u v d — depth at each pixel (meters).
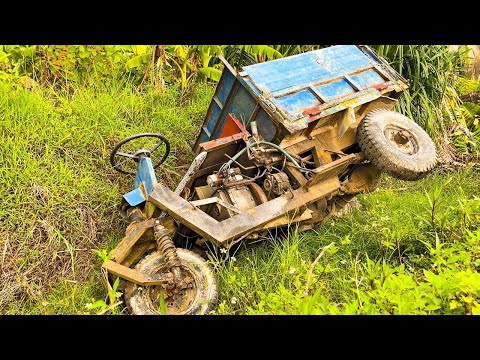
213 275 2.83
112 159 3.30
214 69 4.66
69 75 4.12
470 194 4.36
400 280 2.44
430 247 2.94
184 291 2.79
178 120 4.24
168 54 4.56
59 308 2.85
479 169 4.99
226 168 3.24
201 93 4.70
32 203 3.18
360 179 3.70
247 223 2.98
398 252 3.33
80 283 3.05
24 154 3.35
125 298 2.76
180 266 2.77
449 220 3.53
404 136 3.47
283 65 3.52
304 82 3.46
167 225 3.00
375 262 3.29
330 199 3.62
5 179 3.22
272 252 3.26
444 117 5.38
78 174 3.52
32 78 4.02
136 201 3.08
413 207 3.88
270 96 3.28
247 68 3.42
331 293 2.85
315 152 3.45
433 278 2.42
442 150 5.11
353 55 3.82
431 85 5.28
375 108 3.80
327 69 3.62
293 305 2.53
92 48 4.11
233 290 2.88
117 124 3.90
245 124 3.54
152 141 3.96
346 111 3.45
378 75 3.79
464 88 5.92
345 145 3.58
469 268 2.60
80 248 3.20
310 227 3.55
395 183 4.53
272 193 3.27
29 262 3.00
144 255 3.06
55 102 3.89
